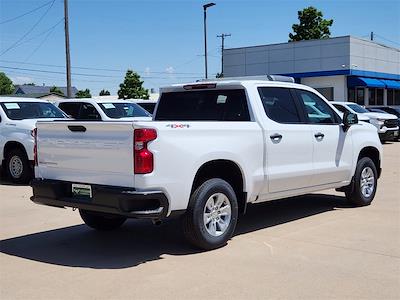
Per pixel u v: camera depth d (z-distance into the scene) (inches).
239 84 278.7
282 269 217.3
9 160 484.1
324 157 312.7
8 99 506.3
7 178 519.8
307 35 1841.8
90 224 288.4
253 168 266.4
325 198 382.9
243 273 213.0
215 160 247.6
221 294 190.1
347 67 1398.9
